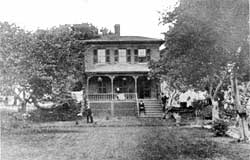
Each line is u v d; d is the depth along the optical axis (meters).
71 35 39.28
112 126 29.41
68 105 38.69
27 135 22.20
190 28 17.38
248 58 16.61
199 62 20.17
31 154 14.73
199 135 21.31
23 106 28.78
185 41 18.64
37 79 27.17
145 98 48.81
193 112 37.00
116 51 49.31
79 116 40.28
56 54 30.02
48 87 28.33
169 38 20.61
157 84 48.72
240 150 15.27
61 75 30.16
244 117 17.84
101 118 40.38
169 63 29.81
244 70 17.12
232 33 16.02
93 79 49.34
